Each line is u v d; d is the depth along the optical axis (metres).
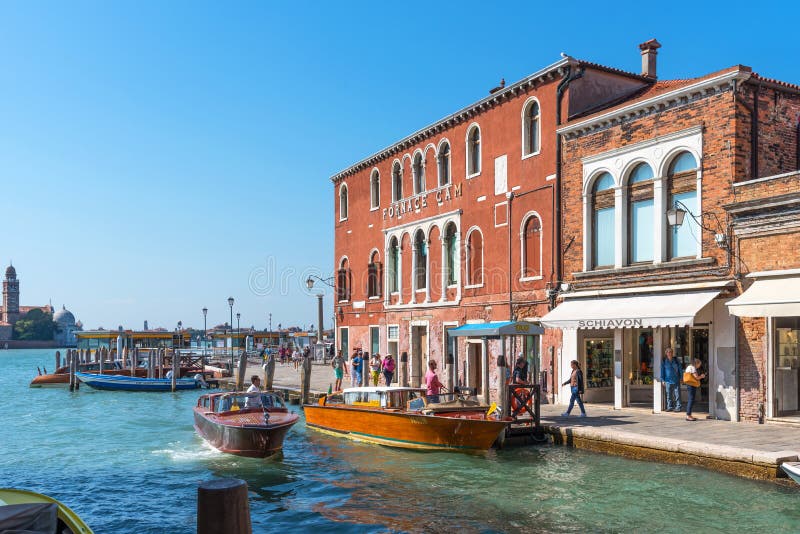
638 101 18.03
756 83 16.27
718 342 16.30
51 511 7.50
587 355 20.12
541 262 21.23
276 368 45.69
